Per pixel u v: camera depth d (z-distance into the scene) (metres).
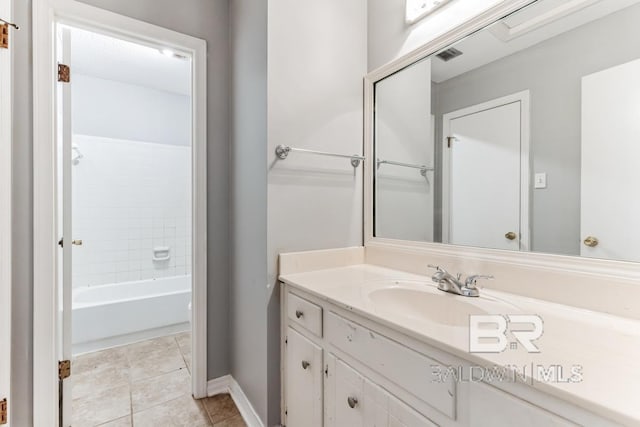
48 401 1.24
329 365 0.99
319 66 1.42
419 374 0.69
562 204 0.92
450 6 1.21
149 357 2.10
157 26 1.48
